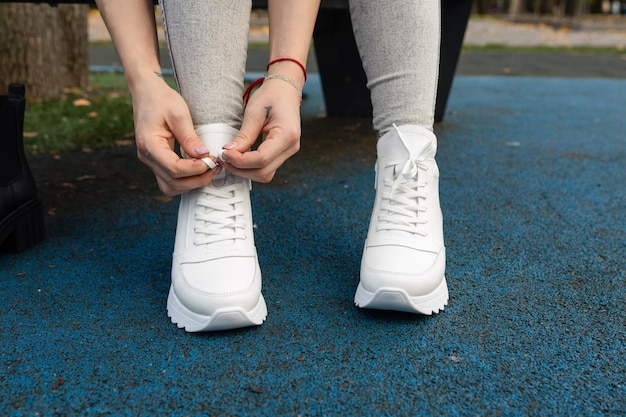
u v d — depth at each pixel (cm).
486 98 275
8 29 241
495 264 99
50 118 214
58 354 72
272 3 81
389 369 70
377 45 85
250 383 67
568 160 166
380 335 77
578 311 84
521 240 109
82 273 94
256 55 441
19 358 71
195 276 78
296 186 140
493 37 736
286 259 100
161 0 77
